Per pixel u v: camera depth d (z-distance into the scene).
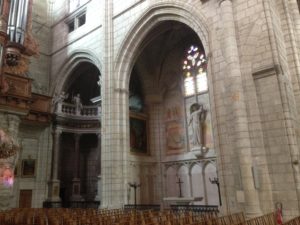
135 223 8.25
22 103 18.45
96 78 25.81
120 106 17.33
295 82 12.74
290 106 11.20
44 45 24.28
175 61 22.62
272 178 10.44
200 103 20.59
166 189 21.02
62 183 22.50
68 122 21.80
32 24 23.80
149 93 22.67
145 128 21.91
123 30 18.11
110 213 11.98
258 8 11.95
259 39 11.69
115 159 16.33
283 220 9.86
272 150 10.62
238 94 11.29
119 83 17.61
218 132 12.07
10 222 10.71
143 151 21.20
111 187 15.89
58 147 21.22
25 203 19.89
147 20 16.97
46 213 12.08
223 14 12.48
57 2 25.16
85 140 24.42
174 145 21.31
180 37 22.00
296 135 11.37
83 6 21.91
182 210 13.96
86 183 23.48
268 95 11.08
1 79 16.70
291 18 13.84
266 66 11.24
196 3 14.46
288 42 13.30
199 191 19.25
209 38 13.34
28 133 20.94
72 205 20.97
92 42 20.27
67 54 22.39
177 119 21.64
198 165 19.67
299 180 9.93
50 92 23.14
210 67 12.98
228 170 11.50
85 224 8.63
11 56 18.81
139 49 18.23
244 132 10.88
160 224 8.16
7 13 18.25
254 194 10.30
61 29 23.91
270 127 10.81
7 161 17.39
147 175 20.95
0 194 16.78
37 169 21.00
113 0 19.42
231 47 11.88
